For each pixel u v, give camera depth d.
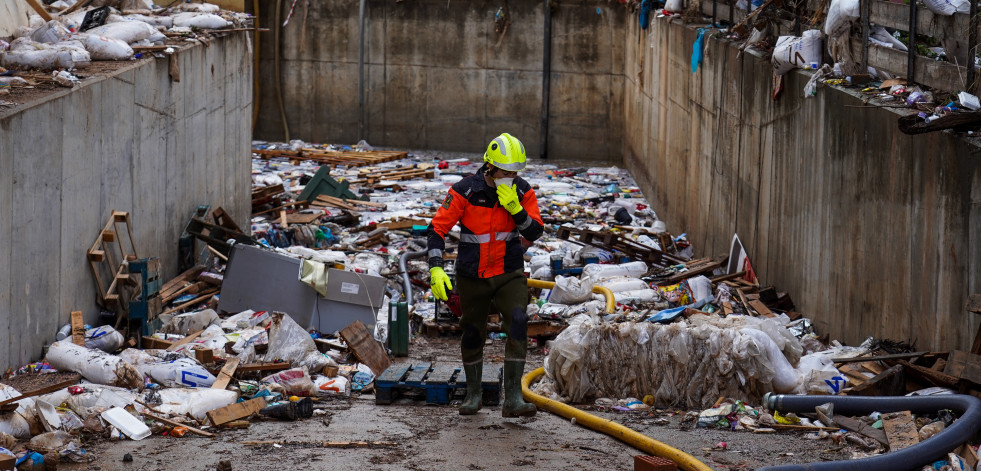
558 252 15.01
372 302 10.66
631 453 6.06
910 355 6.93
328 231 16.28
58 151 8.55
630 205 19.97
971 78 7.15
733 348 7.33
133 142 10.53
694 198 15.93
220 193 14.18
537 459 5.88
